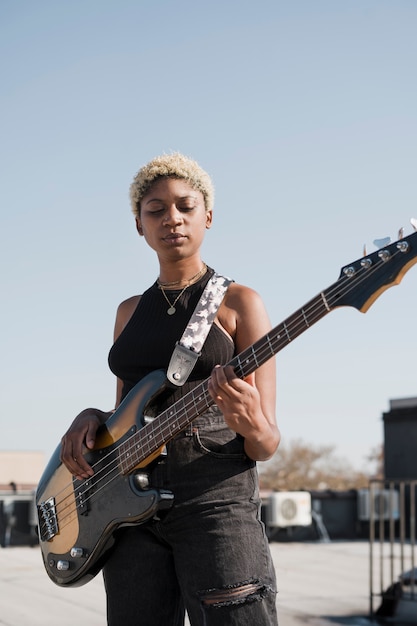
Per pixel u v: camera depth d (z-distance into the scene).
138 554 2.57
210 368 2.53
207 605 2.38
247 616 2.36
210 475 2.44
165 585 2.55
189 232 2.63
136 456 2.51
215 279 2.63
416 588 5.98
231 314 2.58
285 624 5.59
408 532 10.73
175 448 2.47
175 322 2.61
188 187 2.64
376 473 36.25
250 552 2.39
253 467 2.50
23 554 8.12
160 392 2.54
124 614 2.58
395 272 2.21
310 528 10.35
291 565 8.09
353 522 10.70
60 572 2.72
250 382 2.40
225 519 2.40
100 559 2.64
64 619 5.35
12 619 5.32
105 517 2.58
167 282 2.70
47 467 2.84
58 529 2.74
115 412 2.63
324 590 6.79
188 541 2.43
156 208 2.63
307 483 36.19
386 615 5.88
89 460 2.65
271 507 10.09
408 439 10.93
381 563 6.20
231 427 2.30
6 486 9.43
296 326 2.29
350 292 2.25
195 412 2.40
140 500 2.47
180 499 2.45
